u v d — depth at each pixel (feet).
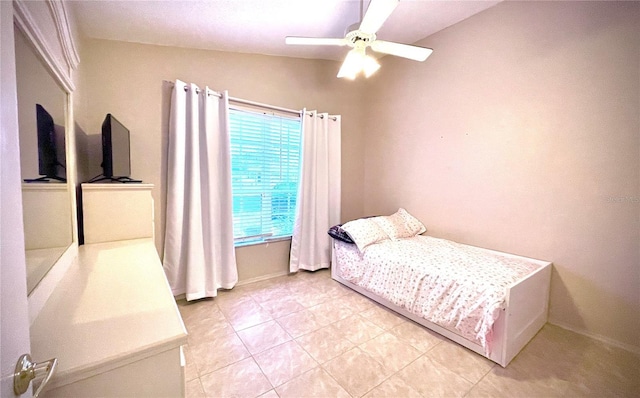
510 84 7.82
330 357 5.82
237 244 9.70
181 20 7.17
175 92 7.91
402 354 5.92
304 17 7.64
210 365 5.54
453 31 9.11
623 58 5.95
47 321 2.72
